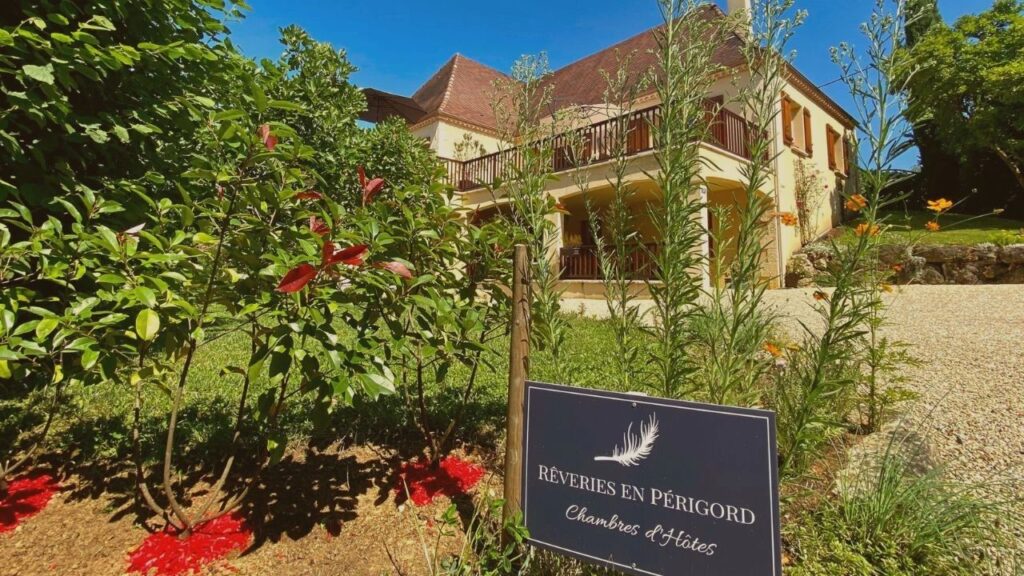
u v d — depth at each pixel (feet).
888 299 26.68
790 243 37.04
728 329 5.81
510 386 5.59
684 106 5.73
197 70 10.09
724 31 5.84
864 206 5.70
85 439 9.00
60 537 6.28
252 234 5.95
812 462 7.48
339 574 5.73
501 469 8.50
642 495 4.50
